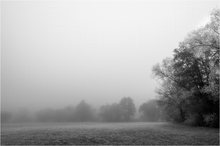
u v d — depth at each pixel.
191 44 33.38
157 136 25.86
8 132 33.88
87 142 22.41
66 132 30.75
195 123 41.06
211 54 31.77
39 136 26.45
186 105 43.00
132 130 33.22
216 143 21.22
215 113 35.84
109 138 24.48
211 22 30.03
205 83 38.03
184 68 41.03
